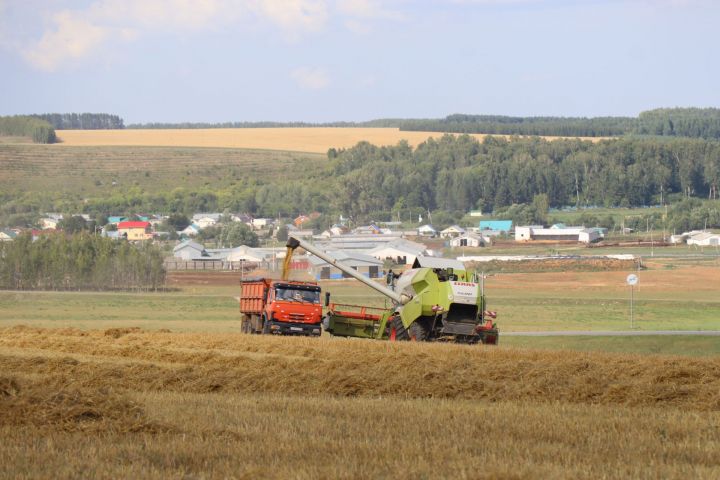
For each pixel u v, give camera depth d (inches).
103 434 2591.0
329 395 3676.2
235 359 4980.3
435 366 4461.1
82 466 2186.3
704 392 3631.9
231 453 2338.8
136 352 5590.6
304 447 2406.5
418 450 2373.3
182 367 4552.2
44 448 2375.7
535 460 2300.7
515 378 4188.0
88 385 4010.8
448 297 6678.2
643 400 3523.6
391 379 3998.5
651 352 6530.5
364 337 7421.3
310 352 5546.3
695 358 5017.2
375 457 2295.8
